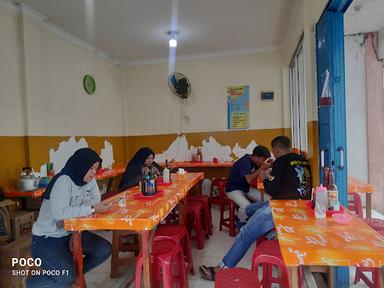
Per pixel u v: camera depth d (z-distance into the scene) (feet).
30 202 10.14
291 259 3.77
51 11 10.80
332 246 3.90
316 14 8.07
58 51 12.51
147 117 17.88
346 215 4.93
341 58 6.84
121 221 5.45
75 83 13.66
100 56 15.85
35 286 6.15
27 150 10.59
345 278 6.64
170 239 6.70
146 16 11.46
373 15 11.64
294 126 14.61
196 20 12.01
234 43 15.23
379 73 13.43
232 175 11.21
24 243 7.63
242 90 16.55
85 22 11.84
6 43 9.97
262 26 12.94
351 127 13.85
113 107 17.10
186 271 7.23
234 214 11.50
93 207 6.03
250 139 16.55
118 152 17.49
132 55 16.57
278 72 16.06
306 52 8.96
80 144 13.89
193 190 12.27
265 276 6.39
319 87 7.79
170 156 17.61
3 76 9.86
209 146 17.10
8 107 10.02
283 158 7.52
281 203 6.28
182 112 17.39
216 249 10.09
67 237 6.62
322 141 7.68
